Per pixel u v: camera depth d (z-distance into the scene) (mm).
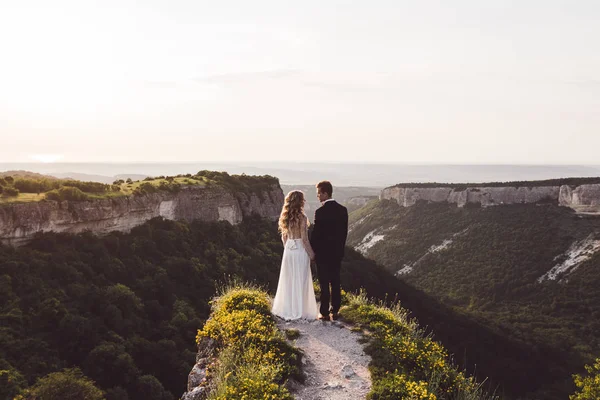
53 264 35469
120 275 39250
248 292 11445
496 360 50625
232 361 7863
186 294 40594
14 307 29688
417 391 6848
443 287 100812
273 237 63469
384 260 122250
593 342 66750
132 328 32875
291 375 7598
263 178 76438
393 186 154875
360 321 10320
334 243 9977
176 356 31312
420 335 10352
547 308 82000
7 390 22641
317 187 10211
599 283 83250
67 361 28172
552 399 45125
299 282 10336
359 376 7863
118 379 27422
